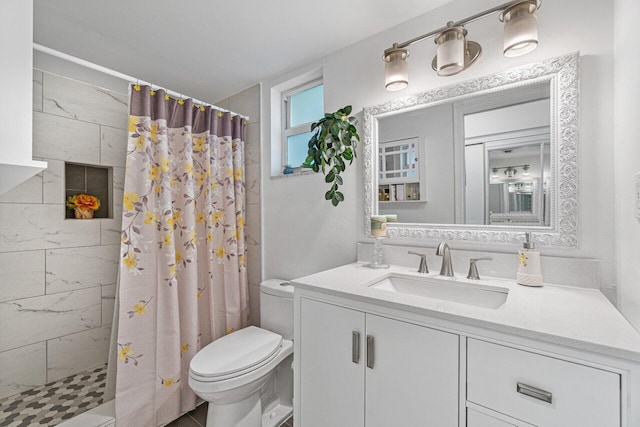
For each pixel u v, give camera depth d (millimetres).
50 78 1970
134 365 1458
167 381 1558
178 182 1706
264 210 2117
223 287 1930
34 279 1920
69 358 2061
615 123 988
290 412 1645
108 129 2244
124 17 1416
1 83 536
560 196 1083
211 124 1877
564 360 688
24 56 564
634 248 834
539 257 1092
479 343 796
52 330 1991
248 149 2193
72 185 2143
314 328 1164
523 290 1038
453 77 1337
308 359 1183
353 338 1049
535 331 708
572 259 1066
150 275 1516
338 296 1082
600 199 1027
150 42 1630
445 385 854
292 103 2143
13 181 651
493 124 1235
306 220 1875
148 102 1528
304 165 1609
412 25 1459
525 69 1146
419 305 897
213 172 1890
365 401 1021
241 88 2217
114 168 2281
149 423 1492
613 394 638
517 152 1182
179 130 1717
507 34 1042
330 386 1115
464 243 1310
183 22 1464
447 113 1351
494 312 829
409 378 921
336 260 1737
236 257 1975
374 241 1585
